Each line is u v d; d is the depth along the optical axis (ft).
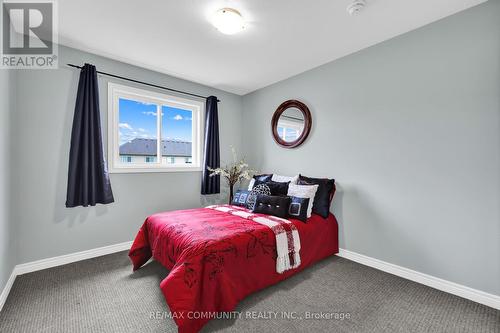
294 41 8.08
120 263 8.44
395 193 7.82
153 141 11.15
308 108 10.54
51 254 8.12
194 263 5.35
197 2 6.12
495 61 5.99
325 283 7.14
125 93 9.98
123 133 10.31
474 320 5.49
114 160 9.54
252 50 8.73
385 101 8.07
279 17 6.72
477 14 6.23
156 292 6.56
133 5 6.23
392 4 6.18
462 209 6.49
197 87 12.16
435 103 6.97
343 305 6.05
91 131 8.47
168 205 11.08
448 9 6.42
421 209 7.24
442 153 6.84
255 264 6.36
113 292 6.54
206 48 8.59
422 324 5.35
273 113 12.21
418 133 7.31
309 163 10.54
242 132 14.11
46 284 6.92
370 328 5.22
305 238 7.84
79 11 6.48
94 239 9.02
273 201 8.56
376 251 8.27
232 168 12.43
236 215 8.40
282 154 11.75
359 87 8.77
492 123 6.04
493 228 6.02
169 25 7.16
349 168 9.09
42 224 7.95
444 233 6.79
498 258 5.95
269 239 6.83
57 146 8.21
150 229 8.00
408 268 7.48
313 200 8.96
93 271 7.80
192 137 12.46
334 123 9.60
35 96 7.80
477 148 6.26
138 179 10.14
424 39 7.18
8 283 6.50
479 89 6.23
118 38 7.90
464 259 6.44
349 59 9.07
